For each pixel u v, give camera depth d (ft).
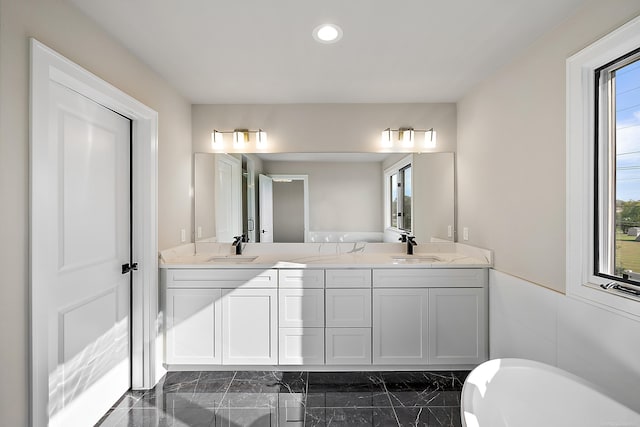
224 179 10.63
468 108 9.77
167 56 7.43
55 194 5.36
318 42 6.88
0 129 4.28
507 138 7.83
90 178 6.39
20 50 4.54
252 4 5.58
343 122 10.69
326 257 10.12
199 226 10.59
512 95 7.63
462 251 10.17
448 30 6.42
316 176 10.74
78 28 5.66
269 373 8.80
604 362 5.21
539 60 6.72
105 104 6.63
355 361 8.73
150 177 7.82
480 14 5.90
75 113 5.97
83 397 6.29
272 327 8.72
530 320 6.96
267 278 8.72
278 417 6.94
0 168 4.28
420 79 8.80
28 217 4.71
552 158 6.37
